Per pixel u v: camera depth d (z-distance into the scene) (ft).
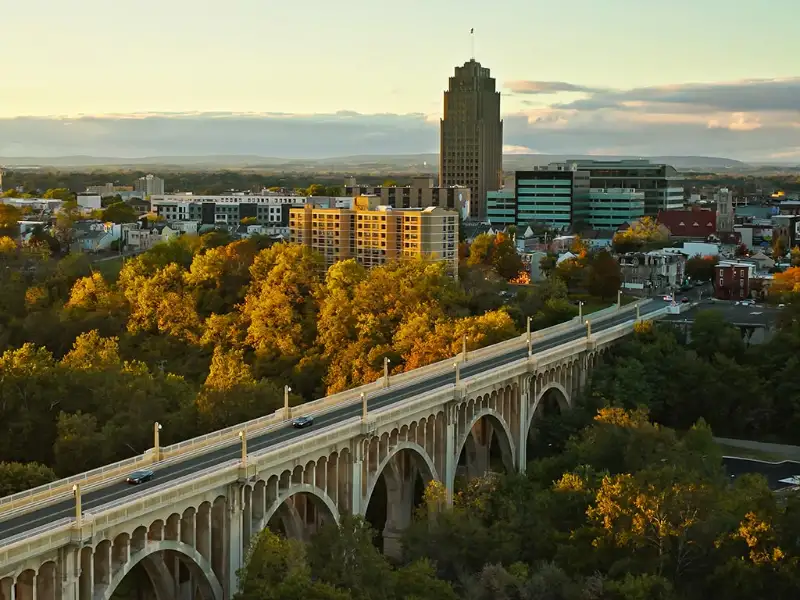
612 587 412.36
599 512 464.65
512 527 482.69
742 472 638.53
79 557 358.84
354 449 488.02
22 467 513.45
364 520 453.99
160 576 418.10
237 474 417.08
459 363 650.02
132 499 379.55
